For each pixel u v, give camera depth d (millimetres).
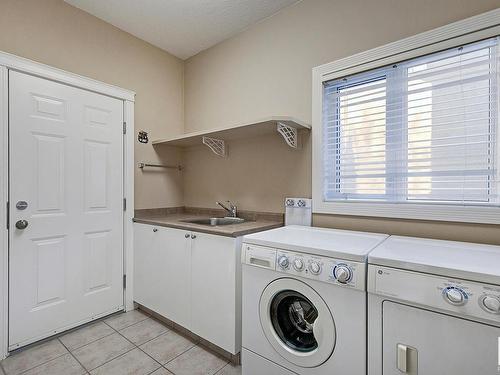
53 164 1908
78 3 2020
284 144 2102
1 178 1676
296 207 2006
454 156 1454
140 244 2318
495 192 1366
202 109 2693
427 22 1505
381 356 1037
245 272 1452
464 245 1293
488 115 1377
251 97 2303
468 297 872
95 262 2145
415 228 1550
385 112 1677
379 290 1031
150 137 2562
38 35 1859
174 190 2779
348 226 1786
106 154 2215
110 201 2240
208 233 1748
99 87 2160
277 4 2053
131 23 2266
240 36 2389
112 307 2248
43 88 1863
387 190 1685
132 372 1563
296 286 1244
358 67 1731
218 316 1700
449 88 1480
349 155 1837
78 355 1715
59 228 1940
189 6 2061
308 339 1308
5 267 1697
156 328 2053
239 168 2391
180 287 1947
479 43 1375
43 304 1865
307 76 1973
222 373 1565
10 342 1715
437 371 931
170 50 2697
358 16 1745
